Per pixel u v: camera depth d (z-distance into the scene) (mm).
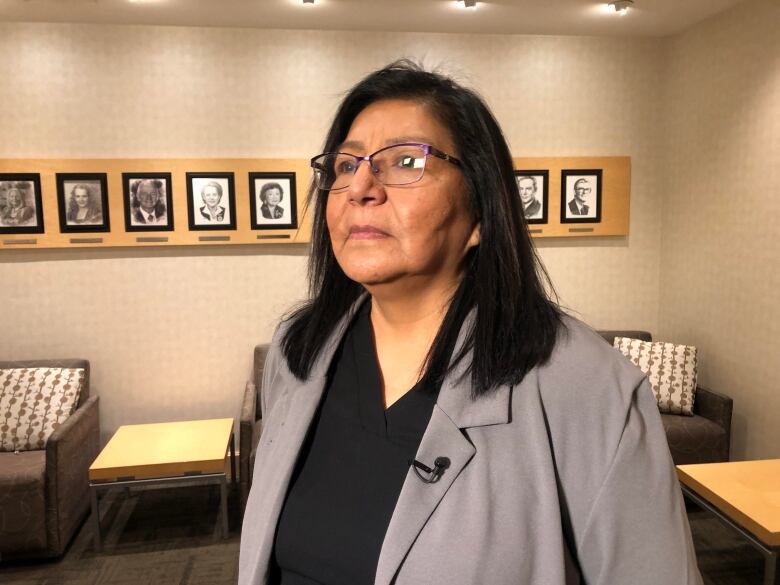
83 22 3279
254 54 3438
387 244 689
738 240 3213
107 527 2889
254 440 2975
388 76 752
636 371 692
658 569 621
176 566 2547
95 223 3359
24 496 2514
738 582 2383
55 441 2555
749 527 2025
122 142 3373
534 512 643
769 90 2967
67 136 3328
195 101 3412
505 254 711
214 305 3541
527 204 3709
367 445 741
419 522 643
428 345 762
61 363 3293
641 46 3754
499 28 3508
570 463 661
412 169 678
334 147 797
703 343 3516
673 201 3760
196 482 2676
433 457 671
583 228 3764
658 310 3941
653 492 640
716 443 3043
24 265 3373
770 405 3027
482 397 686
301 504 749
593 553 648
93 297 3441
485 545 622
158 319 3506
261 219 3473
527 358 683
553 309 744
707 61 3400
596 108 3752
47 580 2449
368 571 671
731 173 3248
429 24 3406
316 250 913
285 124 3488
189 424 3152
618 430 648
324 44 3480
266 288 3574
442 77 743
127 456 2691
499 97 3660
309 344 878
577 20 3381
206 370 3562
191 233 3436
